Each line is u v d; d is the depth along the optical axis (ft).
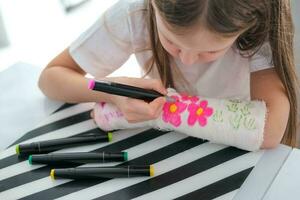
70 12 4.67
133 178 1.63
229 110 1.75
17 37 4.14
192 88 2.29
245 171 1.62
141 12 2.07
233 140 1.71
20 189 1.60
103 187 1.60
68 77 2.08
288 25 1.86
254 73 2.06
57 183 1.62
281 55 1.91
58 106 2.05
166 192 1.55
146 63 2.27
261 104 1.80
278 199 1.50
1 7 3.92
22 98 2.11
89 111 2.00
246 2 1.42
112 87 1.72
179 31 1.43
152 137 1.83
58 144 1.78
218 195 1.53
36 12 4.30
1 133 1.89
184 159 1.70
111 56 2.20
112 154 1.71
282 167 1.63
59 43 4.18
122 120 1.83
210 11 1.37
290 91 1.99
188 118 1.77
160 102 1.76
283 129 1.81
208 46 1.50
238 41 1.91
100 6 4.72
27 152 1.76
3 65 3.77
